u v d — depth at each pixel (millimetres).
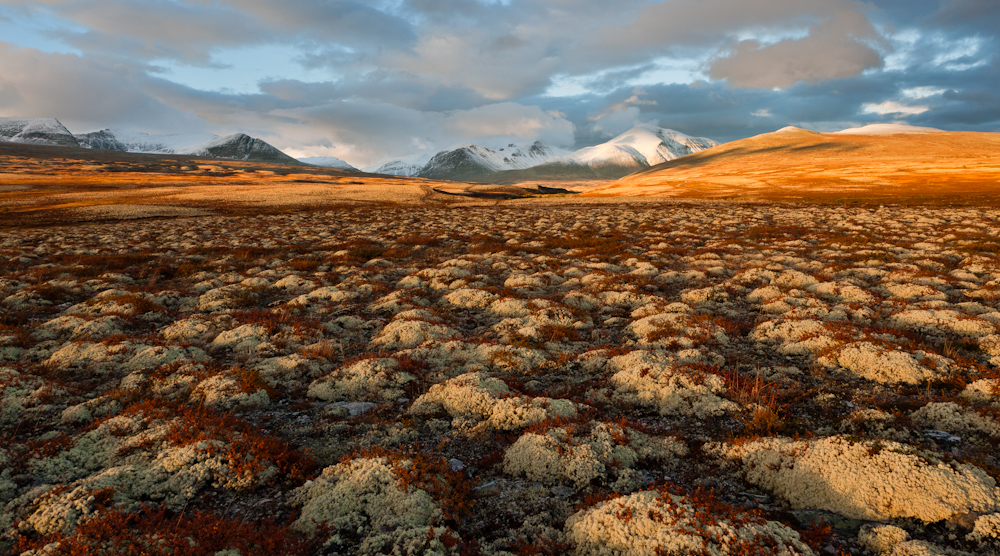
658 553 5281
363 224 57062
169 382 10953
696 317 15508
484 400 9922
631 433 8492
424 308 18625
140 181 146000
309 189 107438
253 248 35562
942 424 8539
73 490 6410
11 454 7547
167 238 42719
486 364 12633
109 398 10078
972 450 7730
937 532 5754
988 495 5988
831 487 6547
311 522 6234
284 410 10266
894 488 6230
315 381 11469
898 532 5566
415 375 11906
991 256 26781
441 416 9781
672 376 10656
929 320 14422
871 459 6711
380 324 16969
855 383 10719
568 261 30578
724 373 11062
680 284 23297
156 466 7328
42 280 23516
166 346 13141
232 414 9578
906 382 10508
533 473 7504
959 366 10938
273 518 6535
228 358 13383
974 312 16000
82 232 47438
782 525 5785
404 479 6875
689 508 5898
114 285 22703
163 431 8258
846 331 13070
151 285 23281
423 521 6227
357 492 6719
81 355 12406
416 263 30344
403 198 98812
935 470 6312
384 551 5684
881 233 39344
